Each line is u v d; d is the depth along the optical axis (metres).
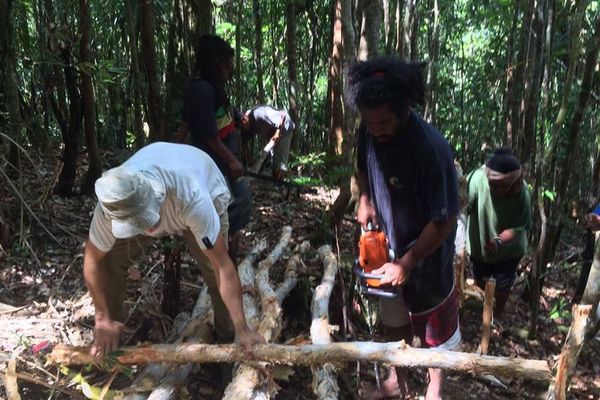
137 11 5.13
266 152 5.55
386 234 2.74
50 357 2.56
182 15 4.80
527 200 3.84
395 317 2.96
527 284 4.47
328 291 3.50
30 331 3.05
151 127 3.20
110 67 4.81
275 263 4.05
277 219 5.01
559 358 2.14
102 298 2.52
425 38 7.21
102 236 2.31
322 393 2.53
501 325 4.17
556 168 5.09
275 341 2.96
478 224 3.98
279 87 8.72
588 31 4.68
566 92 3.37
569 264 5.00
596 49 3.32
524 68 4.46
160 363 2.63
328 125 7.14
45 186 4.27
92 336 3.05
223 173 3.35
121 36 6.66
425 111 5.50
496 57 6.49
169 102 4.19
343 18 4.10
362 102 2.22
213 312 2.99
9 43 4.07
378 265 2.64
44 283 3.59
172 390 2.50
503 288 4.11
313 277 3.86
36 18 5.12
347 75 2.40
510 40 5.42
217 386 2.89
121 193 1.92
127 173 1.98
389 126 2.30
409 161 2.40
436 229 2.42
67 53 4.52
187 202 2.19
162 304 3.26
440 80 7.31
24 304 3.37
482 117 6.90
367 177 2.83
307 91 8.14
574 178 5.20
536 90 4.10
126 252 2.51
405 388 3.13
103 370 2.65
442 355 2.41
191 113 3.26
